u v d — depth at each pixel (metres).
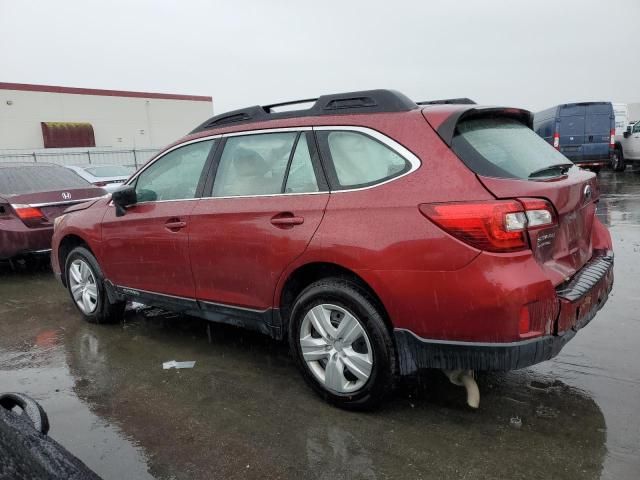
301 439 2.98
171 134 45.25
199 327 4.94
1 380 3.93
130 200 4.29
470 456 2.75
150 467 2.80
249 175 3.65
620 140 17.69
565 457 2.71
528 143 3.32
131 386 3.74
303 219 3.21
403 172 2.95
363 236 2.95
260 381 3.74
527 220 2.65
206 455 2.88
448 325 2.75
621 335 4.18
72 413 3.39
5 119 35.41
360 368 3.09
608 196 11.80
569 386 3.43
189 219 3.88
